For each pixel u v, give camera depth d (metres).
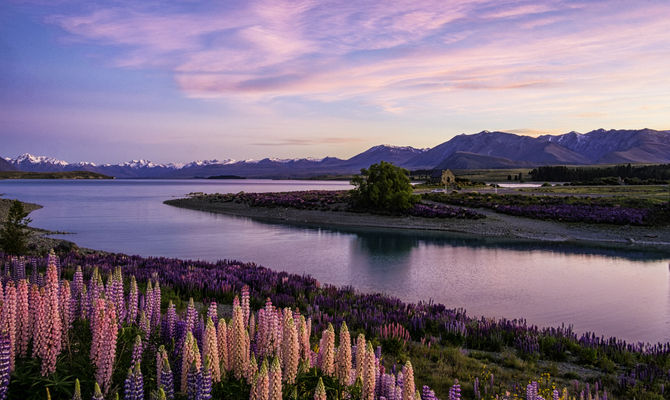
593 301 25.25
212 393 5.54
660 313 22.72
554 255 42.25
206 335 5.69
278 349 6.74
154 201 119.69
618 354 14.59
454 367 12.52
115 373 5.97
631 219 58.22
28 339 6.30
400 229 62.12
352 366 7.29
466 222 63.47
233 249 43.69
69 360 6.29
